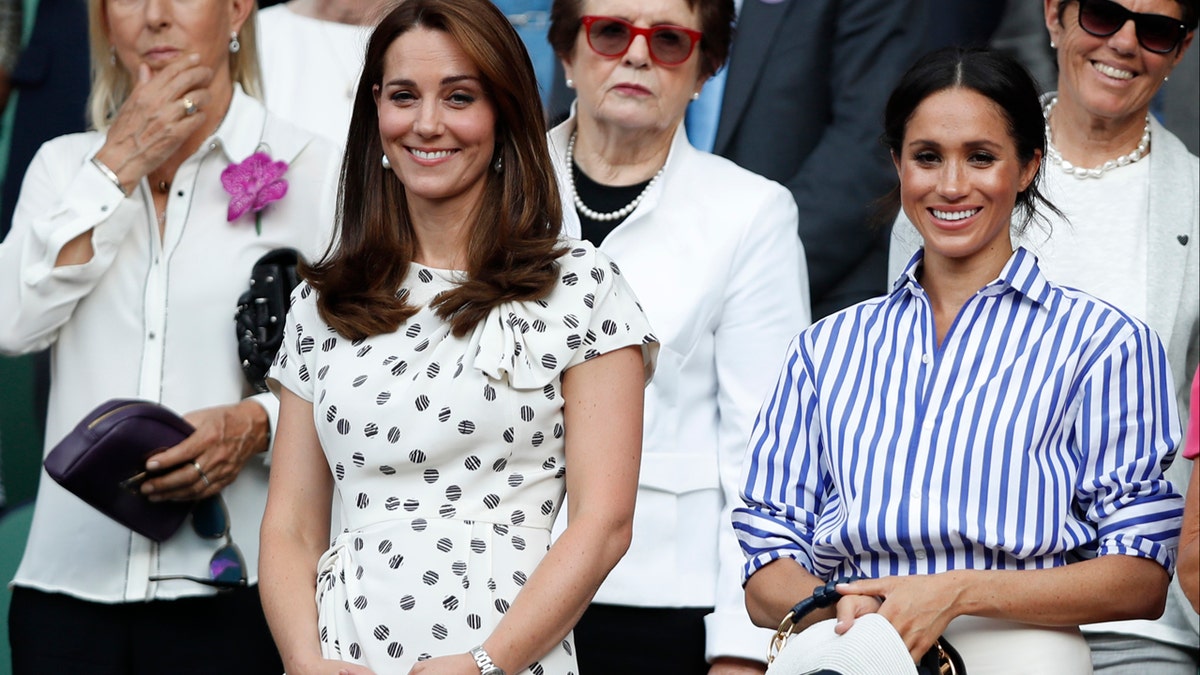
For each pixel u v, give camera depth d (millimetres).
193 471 15195
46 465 14867
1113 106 15875
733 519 12828
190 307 16062
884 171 18594
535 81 12320
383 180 12367
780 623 12070
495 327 11688
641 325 12141
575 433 11805
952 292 12508
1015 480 11641
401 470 11633
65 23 20875
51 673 15648
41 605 15812
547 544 11812
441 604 11383
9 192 20797
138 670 15680
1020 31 18844
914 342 12336
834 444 12242
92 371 16031
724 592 15305
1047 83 18547
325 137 17016
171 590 15594
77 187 15891
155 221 16250
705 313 15805
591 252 12125
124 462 14992
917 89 12539
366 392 11711
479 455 11602
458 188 12008
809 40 18938
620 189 16406
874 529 11805
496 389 11594
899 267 16062
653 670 15438
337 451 11844
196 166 16406
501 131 12234
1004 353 12047
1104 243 15852
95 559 15688
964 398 11961
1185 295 15664
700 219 16109
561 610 11227
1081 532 11734
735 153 19016
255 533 15938
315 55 19703
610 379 11883
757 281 16000
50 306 15812
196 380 16047
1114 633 14766
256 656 15820
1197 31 18891
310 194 16594
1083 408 11875
